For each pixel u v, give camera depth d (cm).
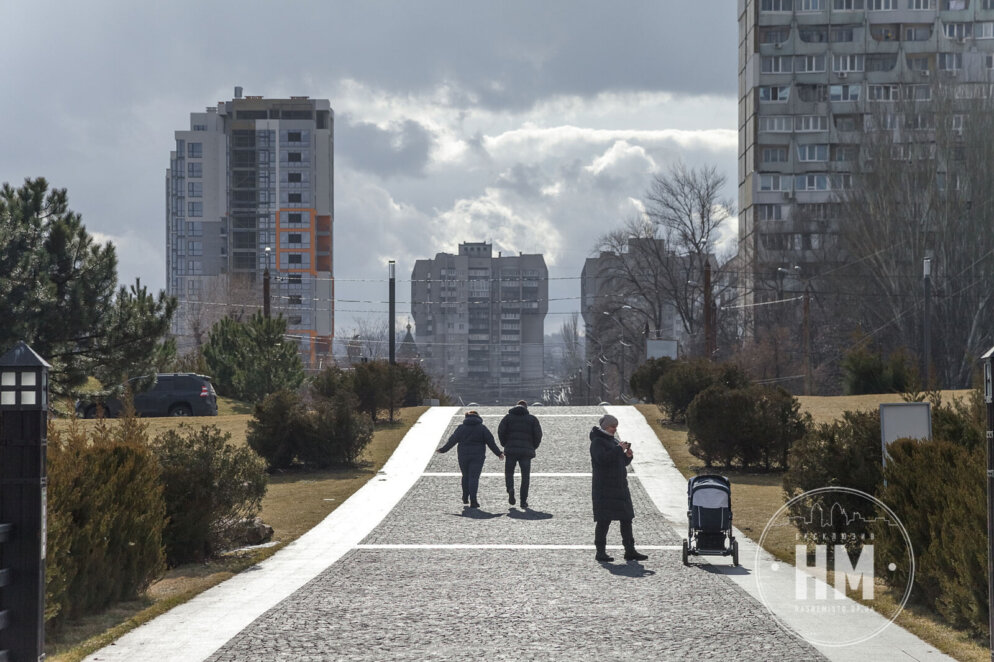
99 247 4091
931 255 8419
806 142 13938
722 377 4409
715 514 1589
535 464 3300
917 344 8150
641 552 1766
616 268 9638
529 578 1483
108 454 1374
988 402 851
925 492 1254
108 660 998
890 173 8500
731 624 1145
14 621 881
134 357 4066
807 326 7838
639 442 3847
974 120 8519
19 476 888
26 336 3844
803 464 1702
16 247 3950
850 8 13938
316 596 1338
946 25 13838
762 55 14025
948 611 1143
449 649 1023
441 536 1984
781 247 11219
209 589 1416
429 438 3959
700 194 9338
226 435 1814
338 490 2800
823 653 1005
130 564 1340
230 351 6162
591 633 1098
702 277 9456
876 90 13875
